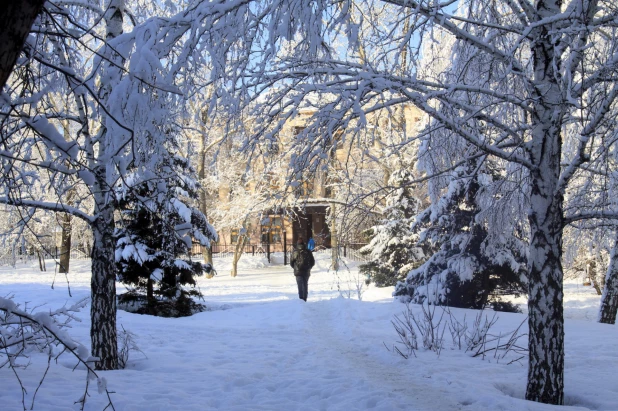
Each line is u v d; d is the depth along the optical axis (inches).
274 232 1459.2
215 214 1282.0
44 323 161.8
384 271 869.2
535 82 252.4
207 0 227.3
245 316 557.3
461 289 574.6
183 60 220.7
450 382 261.3
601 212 240.7
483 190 406.6
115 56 216.5
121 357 314.8
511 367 309.1
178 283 625.9
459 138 307.3
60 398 223.9
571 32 230.4
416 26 238.1
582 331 446.3
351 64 247.3
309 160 254.7
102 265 300.7
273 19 218.1
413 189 768.9
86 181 177.9
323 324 486.9
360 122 227.5
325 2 215.2
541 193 247.9
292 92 273.7
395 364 309.7
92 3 344.5
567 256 500.1
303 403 233.3
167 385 259.8
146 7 380.5
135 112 211.8
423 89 242.4
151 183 243.8
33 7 96.0
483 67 300.2
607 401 240.8
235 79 230.4
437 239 610.2
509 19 304.2
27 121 156.2
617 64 236.2
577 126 393.4
